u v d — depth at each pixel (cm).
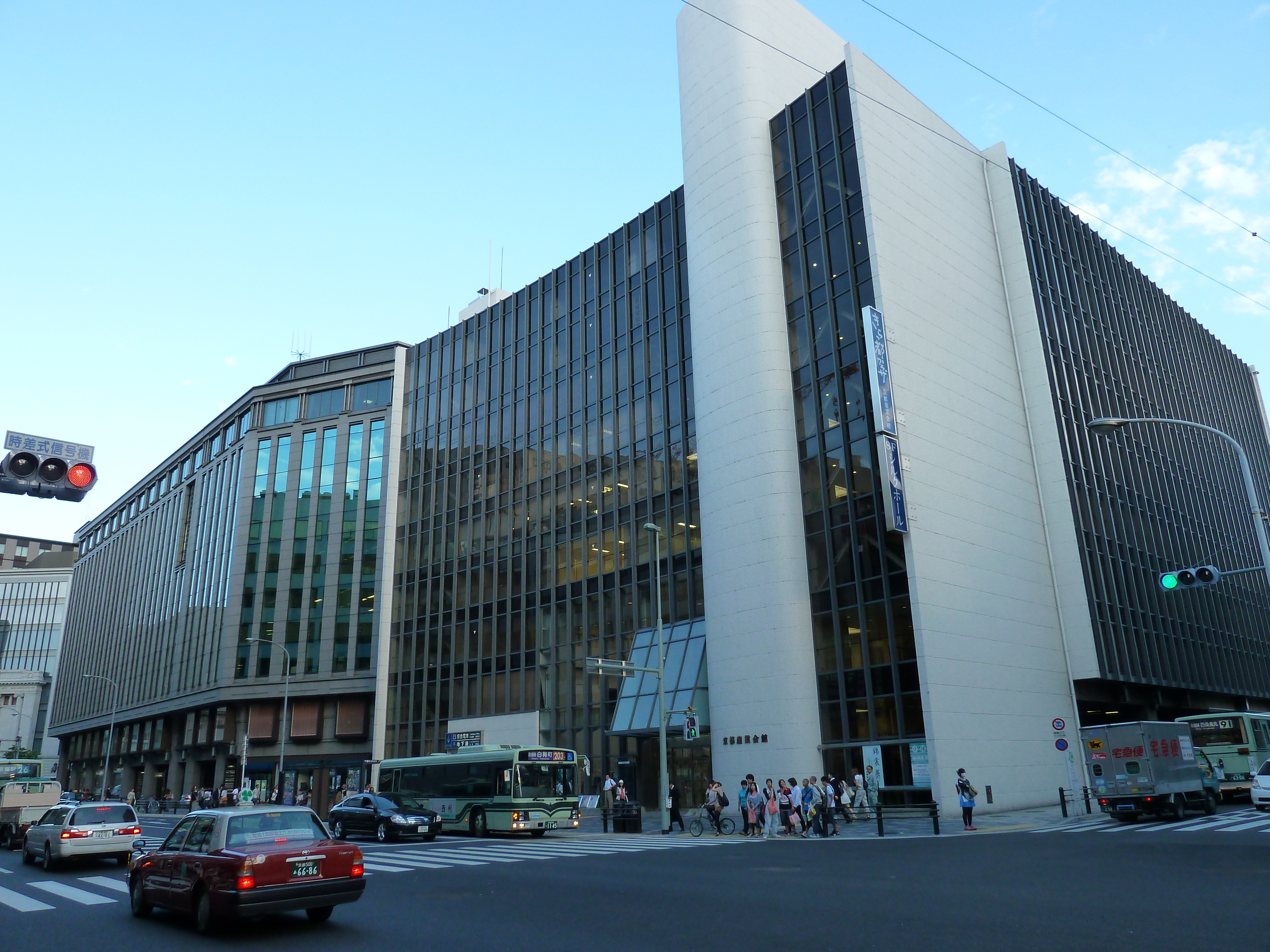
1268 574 2036
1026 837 2256
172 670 7294
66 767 10006
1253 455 6862
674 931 1055
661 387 4641
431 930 1123
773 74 4272
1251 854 1678
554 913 1220
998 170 4625
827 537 3544
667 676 4012
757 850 2173
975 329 4112
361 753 5872
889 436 3312
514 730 4806
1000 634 3597
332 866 1160
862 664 3325
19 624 12925
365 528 6384
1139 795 2548
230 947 1051
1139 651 4288
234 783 6275
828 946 943
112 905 1451
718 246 4062
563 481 5097
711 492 3828
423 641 5747
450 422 6094
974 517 3688
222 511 7175
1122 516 4578
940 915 1114
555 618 4894
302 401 6975
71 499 1169
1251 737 3309
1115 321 5278
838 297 3712
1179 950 877
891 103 3997
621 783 3334
